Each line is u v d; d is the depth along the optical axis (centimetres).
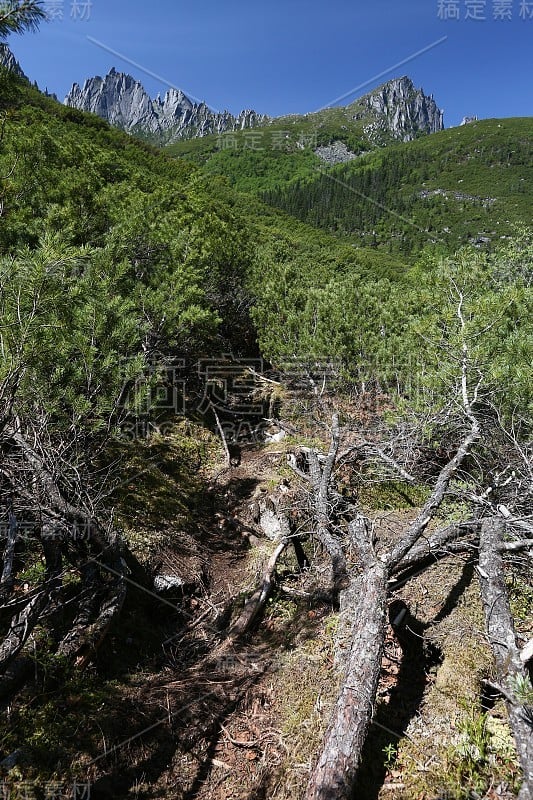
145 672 347
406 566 395
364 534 418
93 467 506
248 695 331
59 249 288
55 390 374
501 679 262
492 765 243
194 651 389
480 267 648
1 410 284
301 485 622
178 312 699
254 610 427
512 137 10975
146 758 277
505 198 8981
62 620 340
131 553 449
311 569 489
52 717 278
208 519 591
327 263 3388
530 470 428
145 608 416
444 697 286
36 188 650
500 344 517
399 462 618
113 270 560
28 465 352
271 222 5175
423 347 664
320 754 251
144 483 575
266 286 1055
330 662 336
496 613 297
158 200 1049
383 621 318
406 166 10762
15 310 282
